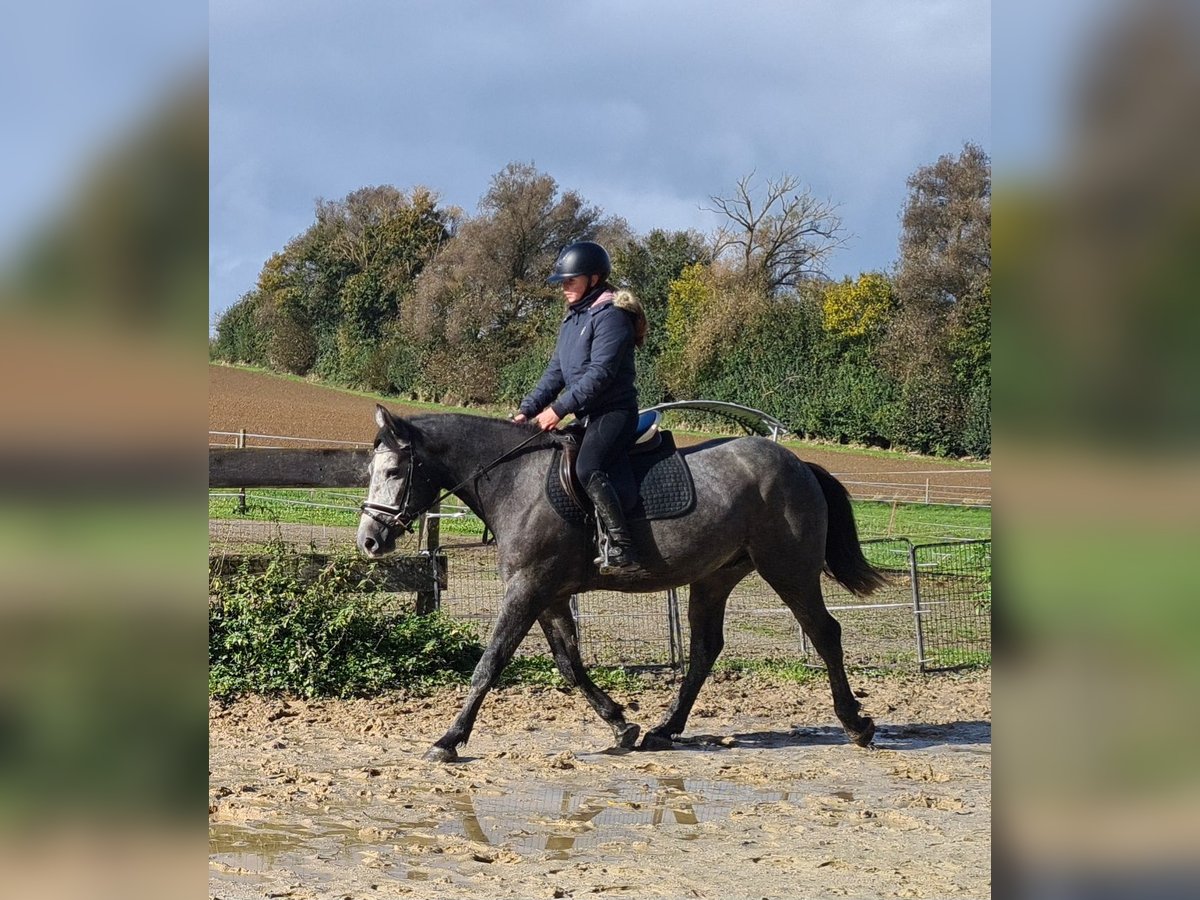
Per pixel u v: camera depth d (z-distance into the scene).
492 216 63.19
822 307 43.91
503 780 6.03
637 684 9.03
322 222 73.75
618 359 6.32
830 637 7.12
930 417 37.59
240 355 73.12
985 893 4.03
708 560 6.70
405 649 8.75
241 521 15.23
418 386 59.00
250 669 8.24
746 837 4.92
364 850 4.61
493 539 7.18
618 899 3.96
